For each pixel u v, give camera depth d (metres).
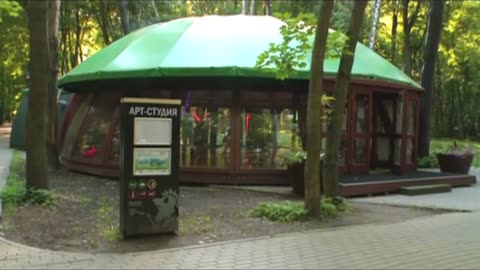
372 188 12.33
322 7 8.52
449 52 38.28
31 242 7.27
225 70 12.62
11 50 31.73
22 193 9.72
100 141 14.54
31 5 9.55
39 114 9.77
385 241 7.63
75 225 8.26
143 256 6.67
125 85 14.22
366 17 31.03
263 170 13.24
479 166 20.64
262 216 9.17
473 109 45.97
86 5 30.25
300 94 13.51
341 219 9.18
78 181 13.32
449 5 34.69
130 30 26.88
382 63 15.55
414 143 15.66
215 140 13.44
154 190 7.59
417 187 12.88
